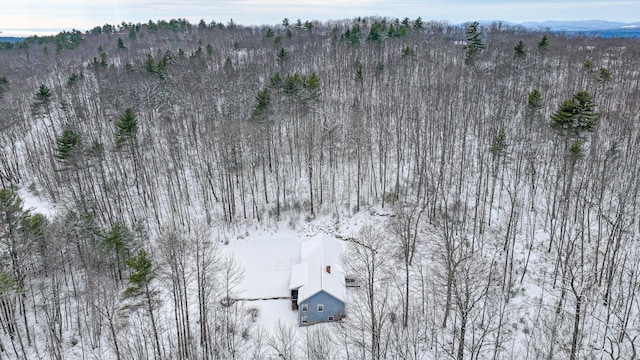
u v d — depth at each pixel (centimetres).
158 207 5825
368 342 3400
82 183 6100
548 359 2834
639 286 3397
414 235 4494
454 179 5775
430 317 3600
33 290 4200
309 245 4659
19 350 3656
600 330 3253
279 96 7306
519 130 6178
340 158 6525
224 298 4059
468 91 7894
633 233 4100
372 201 5653
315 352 3053
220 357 3381
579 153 4506
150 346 3588
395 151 6575
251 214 5672
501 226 4819
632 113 6400
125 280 4503
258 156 6231
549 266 4116
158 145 7194
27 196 6297
